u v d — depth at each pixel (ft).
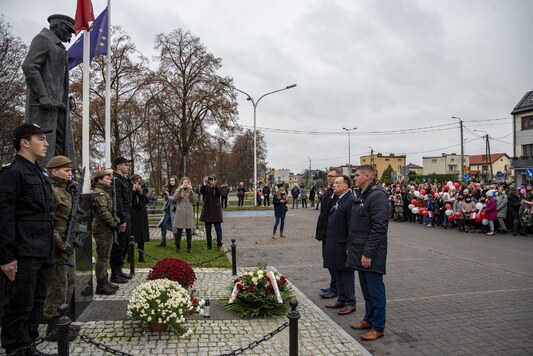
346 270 19.45
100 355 13.92
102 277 21.49
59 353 10.43
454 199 56.18
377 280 16.20
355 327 17.39
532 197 49.96
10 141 79.87
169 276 19.26
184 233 50.29
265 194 111.04
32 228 12.39
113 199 21.44
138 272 27.32
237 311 18.63
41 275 13.50
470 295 22.52
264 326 17.11
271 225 62.03
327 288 24.04
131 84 91.04
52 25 19.74
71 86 81.82
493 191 52.16
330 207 22.03
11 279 11.80
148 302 15.80
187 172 110.52
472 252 36.94
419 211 63.10
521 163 127.34
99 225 20.99
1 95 77.87
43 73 18.97
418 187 70.64
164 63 106.93
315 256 35.01
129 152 116.57
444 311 19.74
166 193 38.42
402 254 36.01
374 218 16.02
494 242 43.47
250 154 205.77
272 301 18.37
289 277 27.25
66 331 10.50
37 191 12.53
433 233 52.01
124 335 15.76
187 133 105.81
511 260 32.94
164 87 99.55
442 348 15.33
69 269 16.57
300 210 101.09
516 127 132.26
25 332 12.73
